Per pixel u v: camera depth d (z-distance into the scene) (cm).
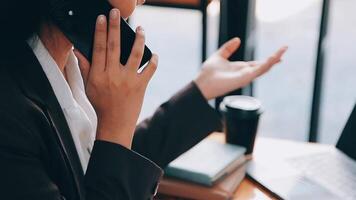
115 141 91
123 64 93
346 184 120
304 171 127
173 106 127
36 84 84
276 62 130
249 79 129
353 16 528
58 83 92
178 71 396
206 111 127
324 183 120
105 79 90
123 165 90
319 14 200
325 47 206
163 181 121
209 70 131
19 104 77
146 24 480
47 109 84
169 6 218
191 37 460
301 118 323
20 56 83
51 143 82
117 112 92
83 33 89
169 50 434
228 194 116
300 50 429
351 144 135
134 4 95
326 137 299
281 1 286
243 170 128
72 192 88
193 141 126
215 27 214
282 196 114
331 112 336
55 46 94
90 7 89
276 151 139
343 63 427
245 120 131
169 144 124
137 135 124
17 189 74
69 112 94
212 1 210
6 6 80
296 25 486
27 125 77
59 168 84
